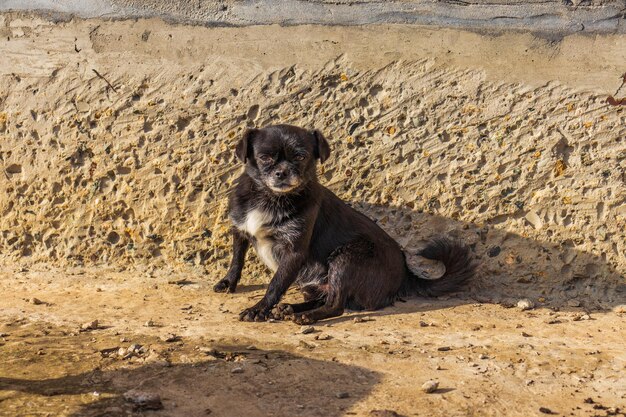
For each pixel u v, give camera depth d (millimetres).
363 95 6613
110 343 5129
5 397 4184
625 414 4316
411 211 6656
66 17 6715
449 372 4840
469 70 6508
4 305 6012
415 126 6590
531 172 6488
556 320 5965
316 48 6613
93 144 6746
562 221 6465
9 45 6789
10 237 6852
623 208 6387
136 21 6684
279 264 6234
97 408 4074
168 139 6707
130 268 6777
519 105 6484
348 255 6207
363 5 6555
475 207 6566
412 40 6535
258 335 5438
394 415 4125
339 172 6691
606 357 5199
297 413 4160
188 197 6707
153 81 6695
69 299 6207
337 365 4859
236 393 4375
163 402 4203
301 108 6664
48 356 4840
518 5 6438
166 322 5676
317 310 5934
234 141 6691
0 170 6828
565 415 4293
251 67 6656
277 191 6004
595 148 6426
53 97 6766
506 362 5047
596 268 6449
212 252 6734
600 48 6387
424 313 6125
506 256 6555
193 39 6660
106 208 6766
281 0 6613
